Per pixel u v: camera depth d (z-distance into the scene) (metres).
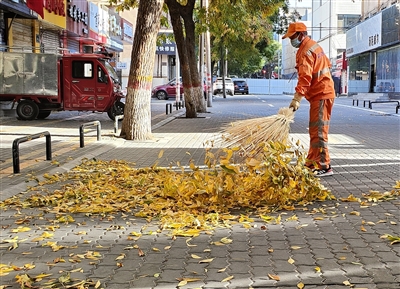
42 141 13.15
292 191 6.73
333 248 4.94
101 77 18.62
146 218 6.04
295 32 7.95
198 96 23.84
